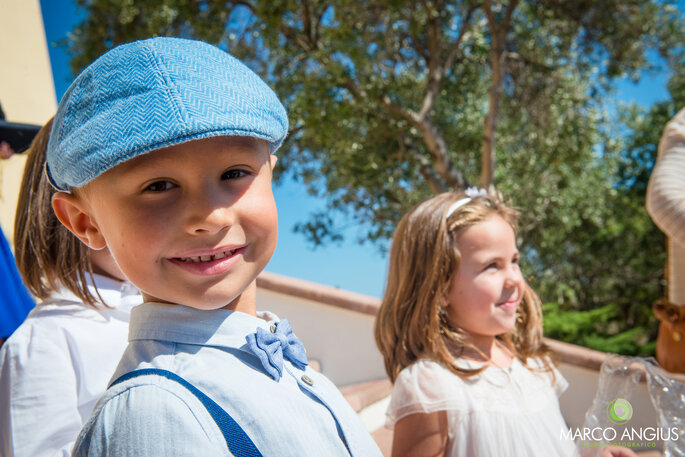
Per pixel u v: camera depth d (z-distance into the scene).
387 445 2.73
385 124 8.83
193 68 0.73
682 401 1.62
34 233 1.32
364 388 3.10
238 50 9.23
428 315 1.64
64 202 0.83
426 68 9.95
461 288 1.65
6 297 2.00
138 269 0.75
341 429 0.90
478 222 1.67
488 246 1.65
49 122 1.35
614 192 11.41
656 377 1.66
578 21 9.50
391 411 1.61
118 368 0.84
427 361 1.60
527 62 10.04
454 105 10.31
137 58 0.72
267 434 0.76
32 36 4.04
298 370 0.94
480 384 1.59
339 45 7.60
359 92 8.27
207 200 0.73
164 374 0.77
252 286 0.94
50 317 1.35
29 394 1.25
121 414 0.73
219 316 0.86
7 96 3.78
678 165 1.94
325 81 7.74
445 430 1.51
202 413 0.74
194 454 0.70
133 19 9.16
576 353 3.01
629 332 7.32
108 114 0.70
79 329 1.36
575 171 10.07
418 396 1.53
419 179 10.36
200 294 0.76
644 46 9.96
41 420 1.23
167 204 0.72
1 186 3.44
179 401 0.74
